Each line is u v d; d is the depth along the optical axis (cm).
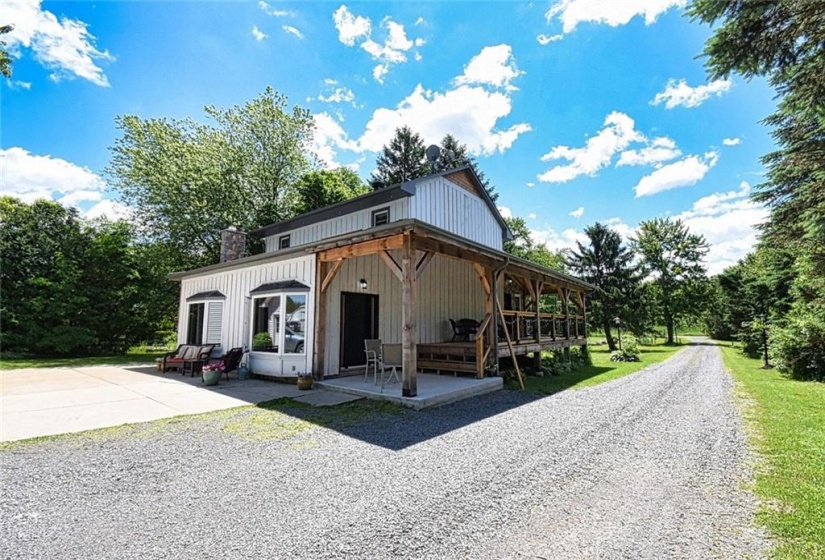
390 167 2827
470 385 759
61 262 1538
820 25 493
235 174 2022
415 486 329
